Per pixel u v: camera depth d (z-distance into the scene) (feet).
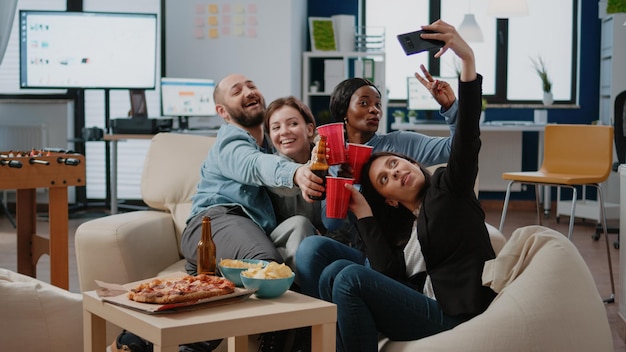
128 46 22.94
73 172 11.79
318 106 28.02
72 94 26.03
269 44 23.73
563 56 27.66
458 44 7.31
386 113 26.16
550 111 27.61
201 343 8.02
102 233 9.36
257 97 10.21
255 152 9.20
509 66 27.91
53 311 8.26
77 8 25.89
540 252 7.28
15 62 25.76
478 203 7.56
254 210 9.48
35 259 12.62
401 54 28.48
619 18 24.77
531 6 27.66
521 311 6.86
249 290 6.47
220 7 23.82
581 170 15.70
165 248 10.25
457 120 7.36
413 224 8.05
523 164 27.73
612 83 24.91
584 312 7.06
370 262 7.70
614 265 16.80
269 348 8.05
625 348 10.68
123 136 21.44
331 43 26.30
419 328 7.19
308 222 9.29
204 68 23.98
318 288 8.09
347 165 7.84
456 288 7.19
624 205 10.62
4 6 22.31
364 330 7.06
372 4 28.27
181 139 11.08
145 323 5.82
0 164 11.10
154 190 10.68
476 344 6.79
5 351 8.06
